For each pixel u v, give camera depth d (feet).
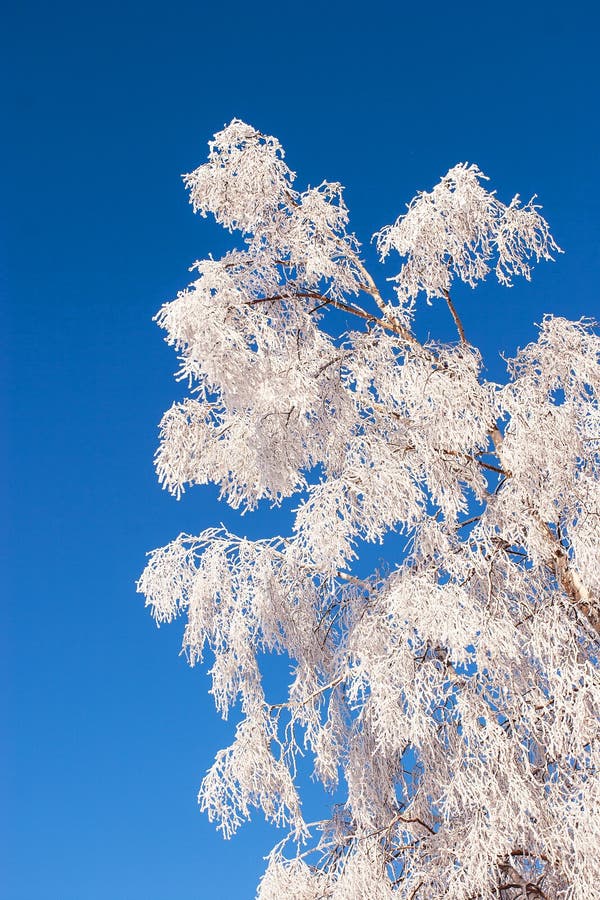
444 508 22.41
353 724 24.82
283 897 22.24
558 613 21.53
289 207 25.41
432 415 21.81
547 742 21.65
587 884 18.81
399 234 22.91
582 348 22.91
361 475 21.49
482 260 23.22
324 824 25.81
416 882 21.07
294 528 21.39
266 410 22.08
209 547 24.30
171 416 24.70
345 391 23.17
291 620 25.03
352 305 25.93
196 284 21.61
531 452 21.13
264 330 21.85
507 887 21.06
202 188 24.84
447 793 20.74
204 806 23.09
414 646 21.31
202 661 24.29
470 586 22.31
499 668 21.22
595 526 20.86
